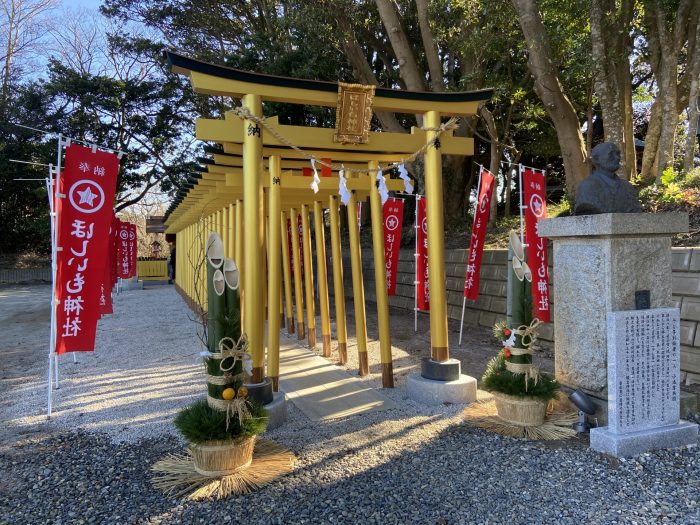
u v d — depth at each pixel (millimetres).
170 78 20219
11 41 23562
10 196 22906
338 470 3174
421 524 2555
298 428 3961
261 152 4062
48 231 21562
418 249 8281
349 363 6387
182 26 16969
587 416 3750
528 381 3740
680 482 2941
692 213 6371
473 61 10602
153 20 16812
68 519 2676
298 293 8289
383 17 10891
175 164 21406
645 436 3348
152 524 2602
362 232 16344
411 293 11359
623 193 3705
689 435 3467
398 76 13641
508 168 14422
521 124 11992
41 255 25031
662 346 3461
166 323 9922
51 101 20172
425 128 4559
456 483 2980
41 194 20062
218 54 16266
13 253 24594
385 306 5145
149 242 40312
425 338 8078
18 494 2984
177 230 16031
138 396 4945
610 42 8180
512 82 10867
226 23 16141
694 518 2562
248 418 3061
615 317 3328
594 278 3643
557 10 8219
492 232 11156
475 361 6332
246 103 3973
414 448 3508
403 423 4016
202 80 3799
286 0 12797
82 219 4438
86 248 4461
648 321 3418
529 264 6109
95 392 5125
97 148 4512
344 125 4316
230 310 3059
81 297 4457
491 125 11219
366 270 13969
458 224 12969
